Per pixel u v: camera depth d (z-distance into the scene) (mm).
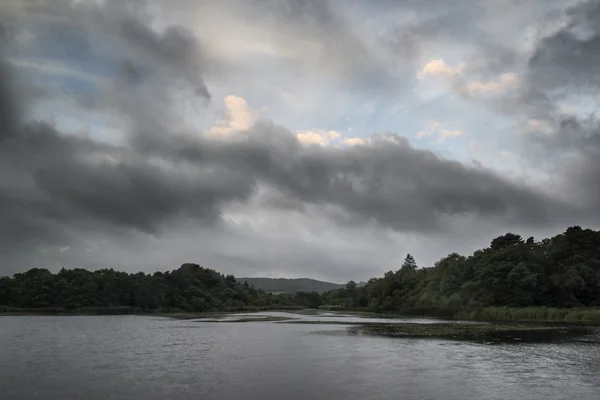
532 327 85812
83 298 192125
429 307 158875
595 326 88312
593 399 27328
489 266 140250
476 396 28016
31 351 52656
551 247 157250
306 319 134375
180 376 35219
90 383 32750
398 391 29422
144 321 124562
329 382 32406
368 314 184000
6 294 189375
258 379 33719
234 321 122875
